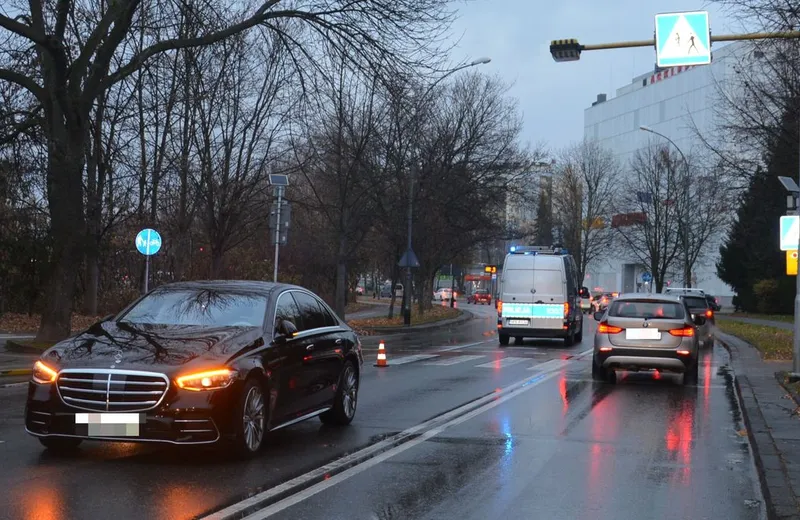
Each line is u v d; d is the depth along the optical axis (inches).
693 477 315.3
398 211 1489.9
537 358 853.2
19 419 410.9
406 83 762.2
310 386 376.5
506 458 343.3
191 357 310.5
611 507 269.0
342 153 1235.9
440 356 860.0
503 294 1050.7
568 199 2807.6
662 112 3435.0
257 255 1619.1
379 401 510.3
